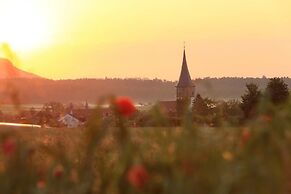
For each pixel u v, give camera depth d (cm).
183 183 302
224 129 368
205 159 322
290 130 328
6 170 344
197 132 352
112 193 337
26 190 338
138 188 308
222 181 292
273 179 301
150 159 338
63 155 371
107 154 409
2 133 353
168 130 362
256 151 319
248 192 294
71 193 332
